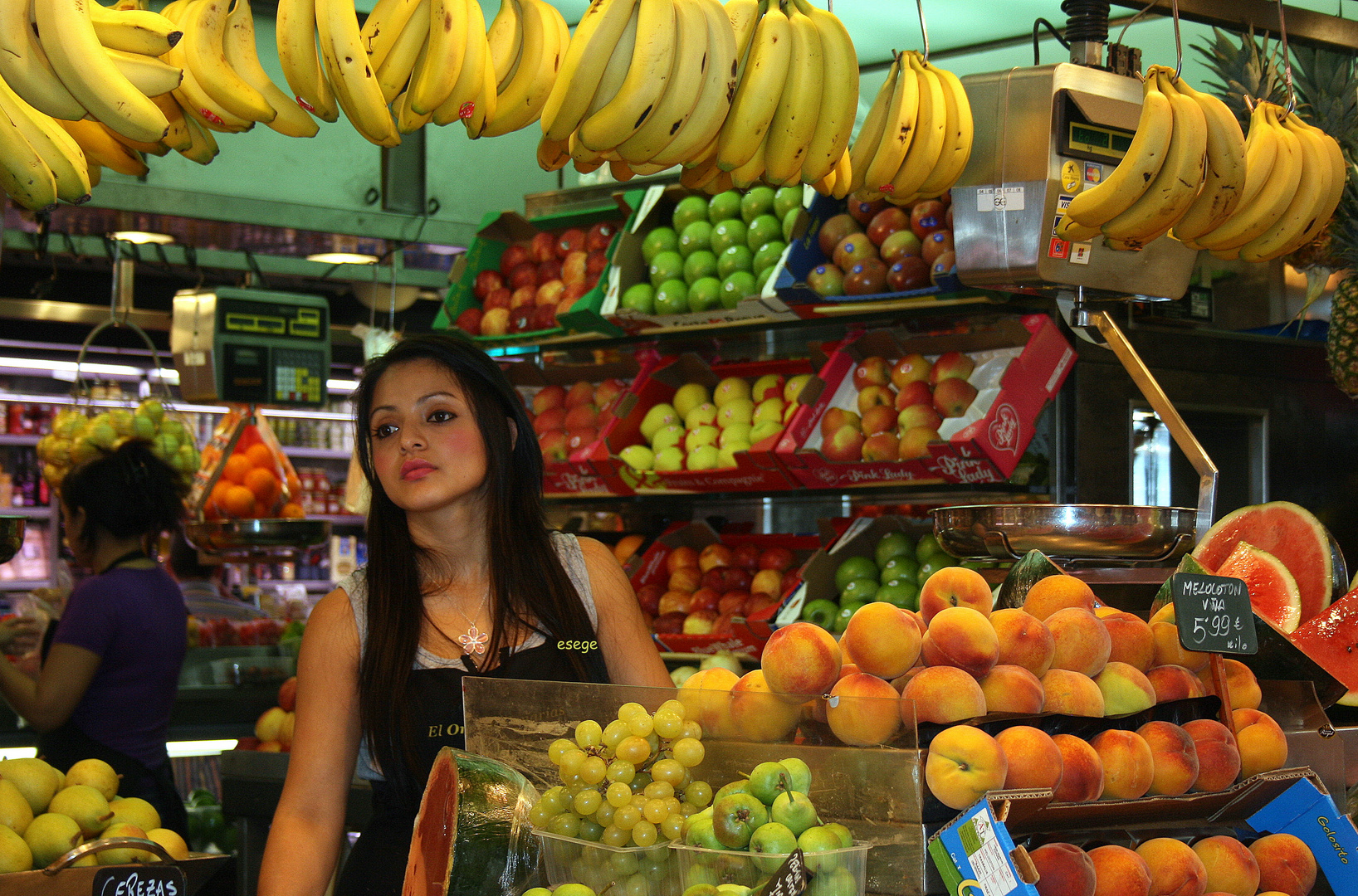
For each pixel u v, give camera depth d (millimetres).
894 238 3047
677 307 3463
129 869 1470
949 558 3119
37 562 6047
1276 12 2631
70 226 4082
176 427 4328
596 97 1829
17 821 1620
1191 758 1281
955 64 3857
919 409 3053
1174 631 1424
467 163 4449
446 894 1117
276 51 3949
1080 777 1180
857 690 1155
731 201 3521
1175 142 2002
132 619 3107
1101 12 2424
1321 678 1567
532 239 4219
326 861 1672
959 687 1196
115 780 1870
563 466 3697
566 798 1162
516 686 1232
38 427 6031
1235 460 3357
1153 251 2469
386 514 1832
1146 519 1796
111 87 1517
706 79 1848
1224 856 1292
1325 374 3492
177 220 3971
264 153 4074
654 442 3664
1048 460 2975
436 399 1779
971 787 1134
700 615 3539
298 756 1745
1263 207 2260
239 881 2770
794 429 3197
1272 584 1811
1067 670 1290
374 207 4262
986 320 3012
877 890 1085
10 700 2996
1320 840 1377
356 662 1783
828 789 1116
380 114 1686
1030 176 2334
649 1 1799
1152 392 2188
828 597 3338
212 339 4508
